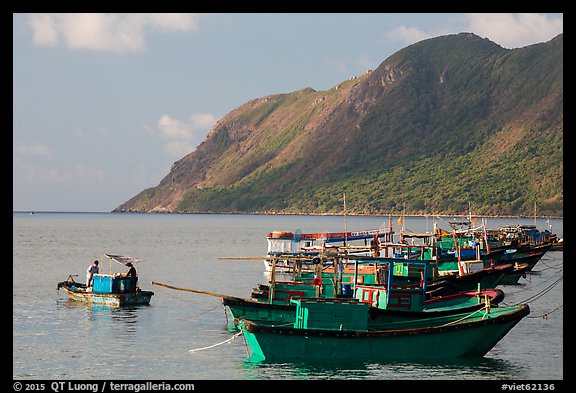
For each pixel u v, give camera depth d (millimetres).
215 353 50094
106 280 71000
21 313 65750
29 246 173250
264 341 45625
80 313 65812
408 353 46438
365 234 113312
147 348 51844
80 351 50969
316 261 59844
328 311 46688
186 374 45188
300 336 45625
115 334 56688
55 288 84188
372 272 60750
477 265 79062
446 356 46938
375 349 46062
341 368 45844
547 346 52000
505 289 86438
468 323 46719
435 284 67625
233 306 54344
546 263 121438
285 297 59844
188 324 60750
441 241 106062
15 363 48000
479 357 47594
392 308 53062
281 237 118875
